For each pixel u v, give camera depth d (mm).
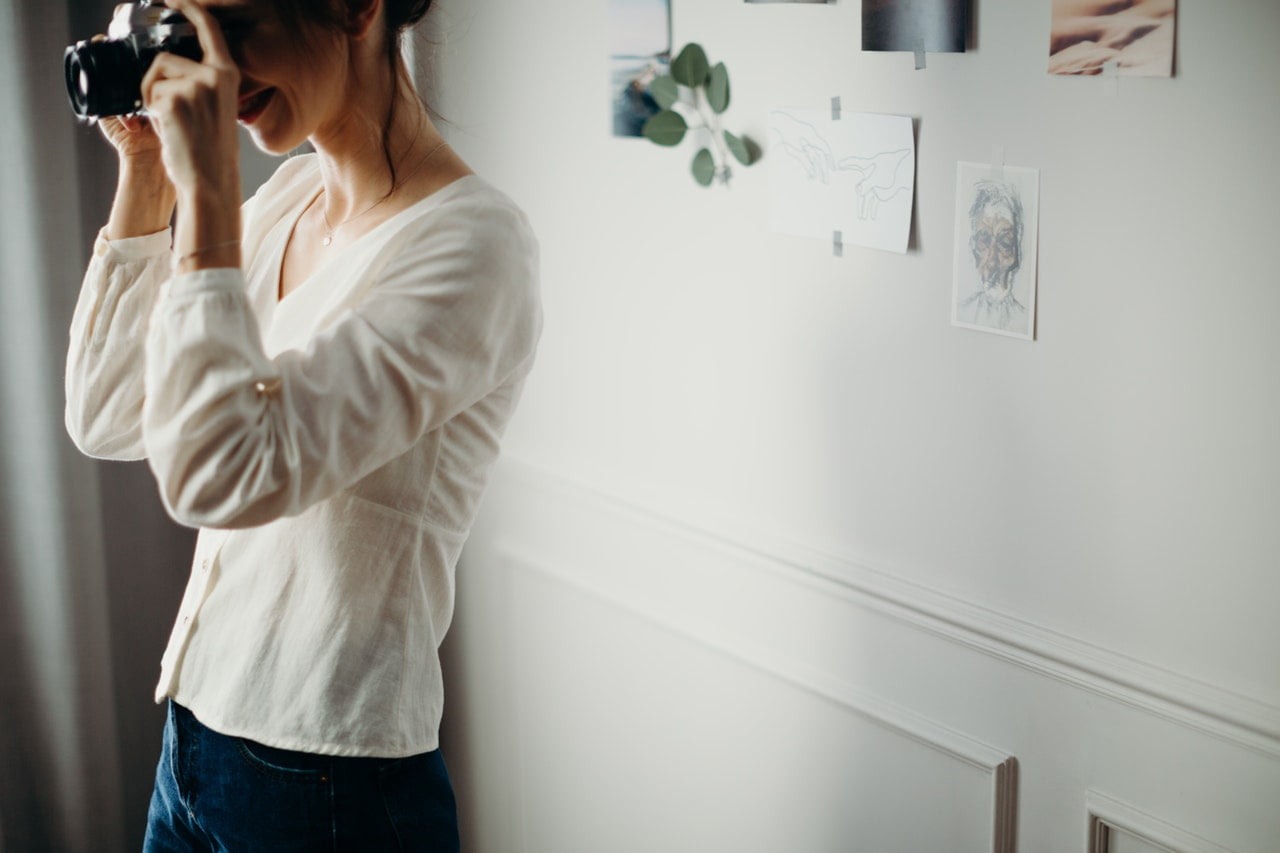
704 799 1934
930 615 1556
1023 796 1524
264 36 1049
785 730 1791
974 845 1590
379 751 1181
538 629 2139
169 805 1292
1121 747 1414
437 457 1183
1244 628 1290
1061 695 1458
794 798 1804
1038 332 1394
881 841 1705
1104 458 1367
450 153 1212
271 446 994
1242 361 1238
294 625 1172
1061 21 1301
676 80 1669
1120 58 1266
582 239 1905
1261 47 1171
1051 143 1340
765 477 1733
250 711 1182
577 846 2172
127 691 2080
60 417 1905
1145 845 1423
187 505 1004
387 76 1171
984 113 1392
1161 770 1383
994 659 1515
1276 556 1252
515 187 1991
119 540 2012
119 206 1259
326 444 1023
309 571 1167
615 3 1755
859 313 1568
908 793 1653
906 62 1452
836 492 1648
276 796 1189
